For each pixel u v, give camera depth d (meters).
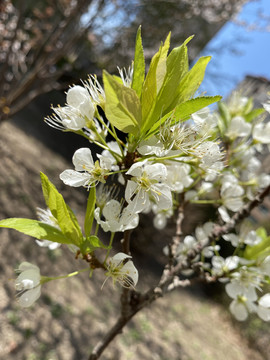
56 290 0.54
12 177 0.71
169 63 0.10
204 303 0.88
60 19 0.46
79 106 0.11
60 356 0.43
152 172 0.10
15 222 0.10
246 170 0.19
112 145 0.12
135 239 0.78
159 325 0.66
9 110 0.48
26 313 0.45
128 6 0.49
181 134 0.11
